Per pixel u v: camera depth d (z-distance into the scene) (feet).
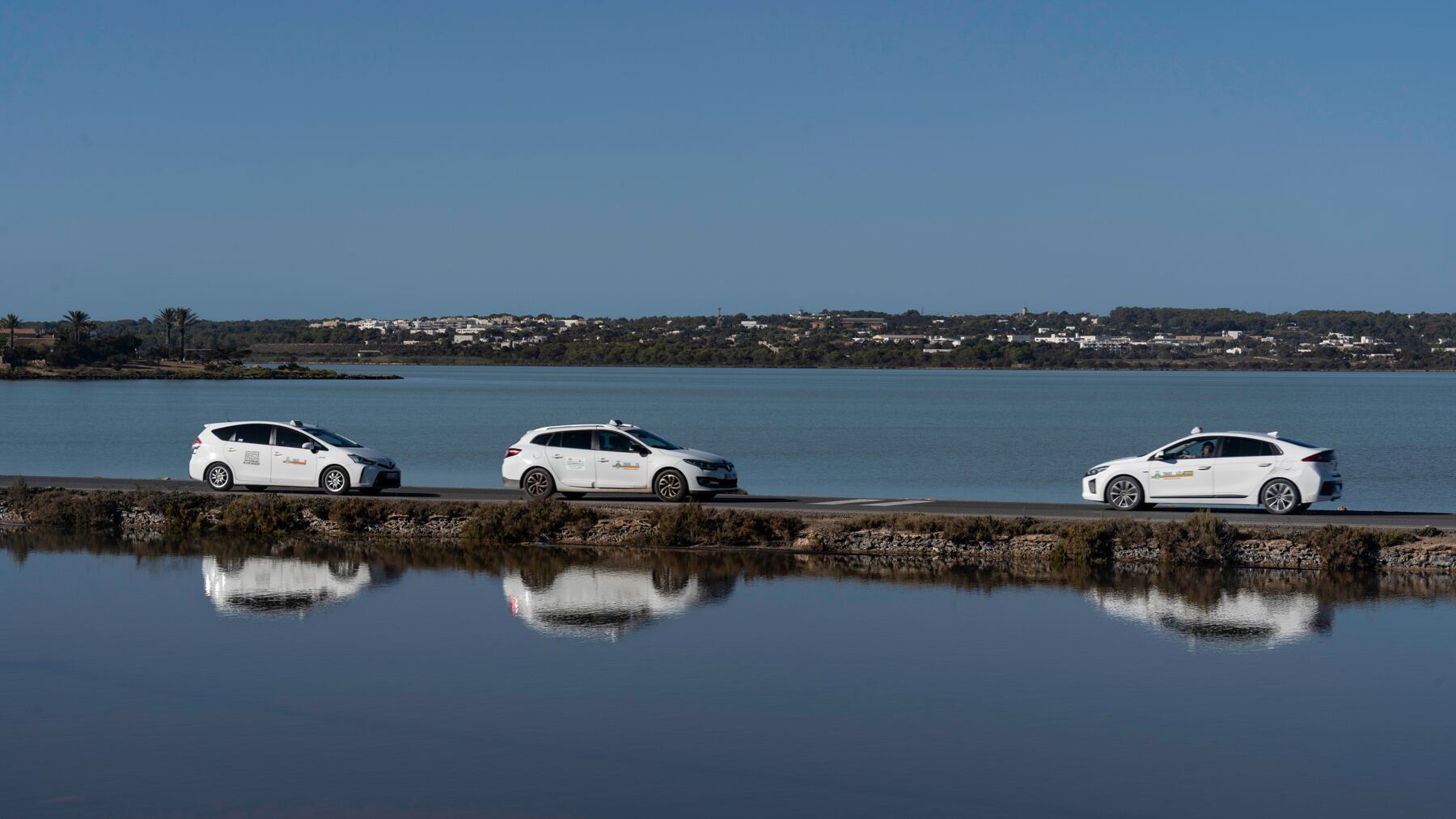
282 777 40.81
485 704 48.32
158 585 71.26
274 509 90.17
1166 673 52.39
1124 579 71.92
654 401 401.90
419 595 68.13
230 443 101.35
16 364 649.61
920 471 155.43
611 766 41.81
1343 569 73.46
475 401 394.11
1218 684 50.96
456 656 55.16
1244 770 41.50
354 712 47.29
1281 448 85.76
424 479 134.92
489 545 84.58
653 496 100.27
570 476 95.76
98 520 93.40
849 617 62.59
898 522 81.00
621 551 81.87
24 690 50.08
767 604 65.62
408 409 335.26
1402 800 39.17
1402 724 46.11
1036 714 47.24
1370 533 73.97
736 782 40.42
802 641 57.82
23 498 96.37
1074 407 369.30
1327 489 84.99
